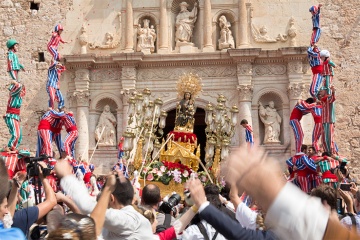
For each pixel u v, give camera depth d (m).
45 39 23.44
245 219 5.10
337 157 12.62
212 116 15.88
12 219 4.58
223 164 2.07
